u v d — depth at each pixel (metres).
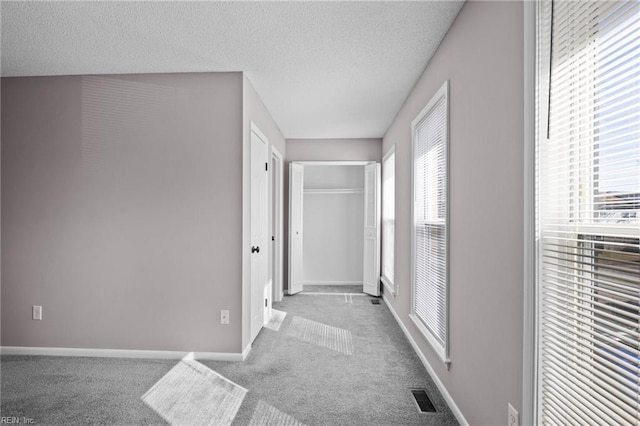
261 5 2.03
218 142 2.98
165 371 2.73
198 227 2.98
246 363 2.89
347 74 3.03
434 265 2.66
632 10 0.90
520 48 1.38
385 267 5.10
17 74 3.01
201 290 2.98
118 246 3.02
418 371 2.74
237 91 2.97
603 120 1.03
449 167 2.26
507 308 1.50
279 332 3.66
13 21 2.19
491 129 1.65
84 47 2.54
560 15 1.18
